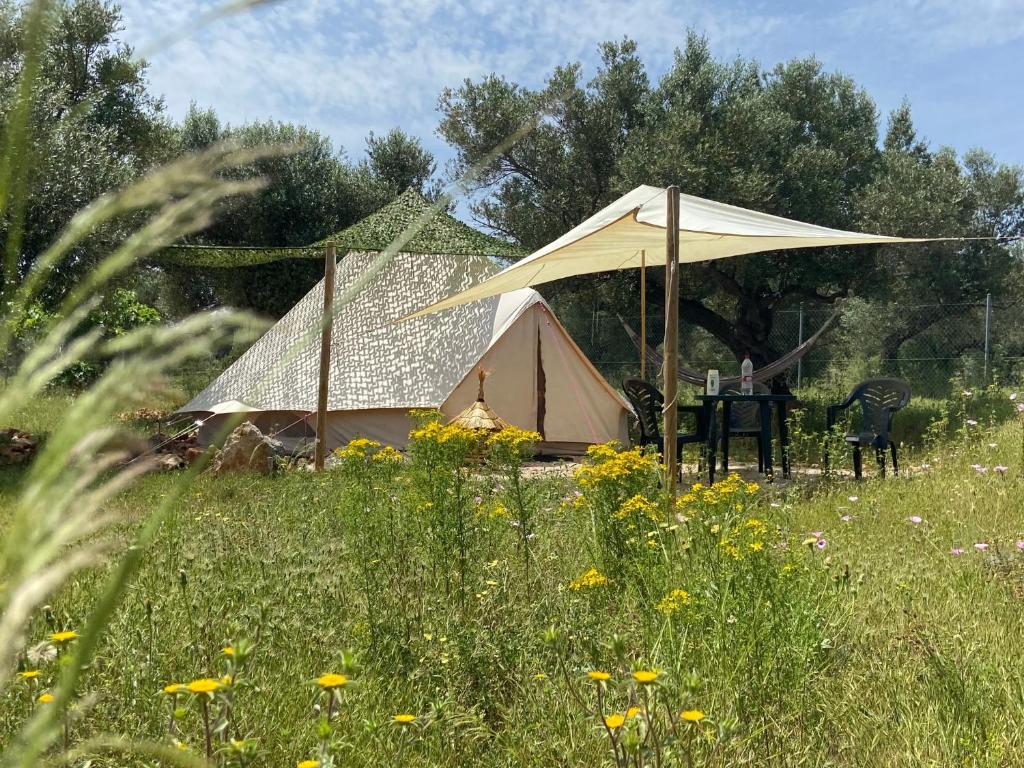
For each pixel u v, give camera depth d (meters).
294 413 10.13
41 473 0.32
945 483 6.13
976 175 18.25
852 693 2.49
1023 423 8.34
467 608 3.11
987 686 2.44
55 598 2.34
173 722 1.78
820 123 15.60
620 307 15.91
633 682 1.59
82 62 13.42
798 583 2.69
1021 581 3.59
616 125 15.50
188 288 19.30
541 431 10.61
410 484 3.63
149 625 2.29
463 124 16.11
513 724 2.28
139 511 2.85
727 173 13.89
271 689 2.19
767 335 16.03
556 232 15.83
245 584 2.97
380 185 20.59
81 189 9.64
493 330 10.41
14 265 0.34
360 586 3.17
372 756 1.96
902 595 3.30
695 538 3.07
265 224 18.81
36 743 0.37
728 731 1.79
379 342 10.47
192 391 11.76
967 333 18.39
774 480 7.72
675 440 5.36
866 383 7.75
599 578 2.74
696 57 15.54
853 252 14.71
